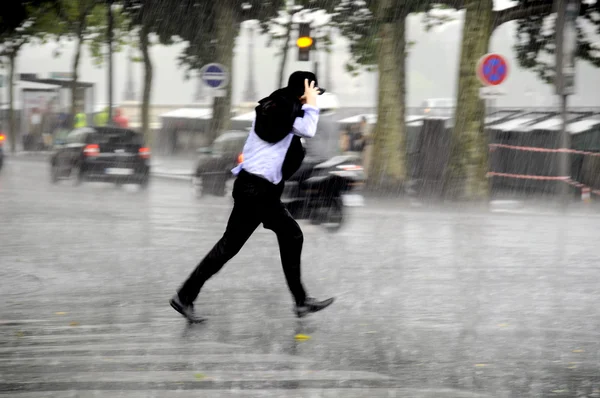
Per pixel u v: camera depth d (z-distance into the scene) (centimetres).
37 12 7369
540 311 1738
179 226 3247
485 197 5134
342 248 2703
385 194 5469
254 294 1914
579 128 5275
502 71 4606
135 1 7681
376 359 1355
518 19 6431
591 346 1448
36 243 2744
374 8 6119
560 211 4447
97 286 2003
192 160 9225
